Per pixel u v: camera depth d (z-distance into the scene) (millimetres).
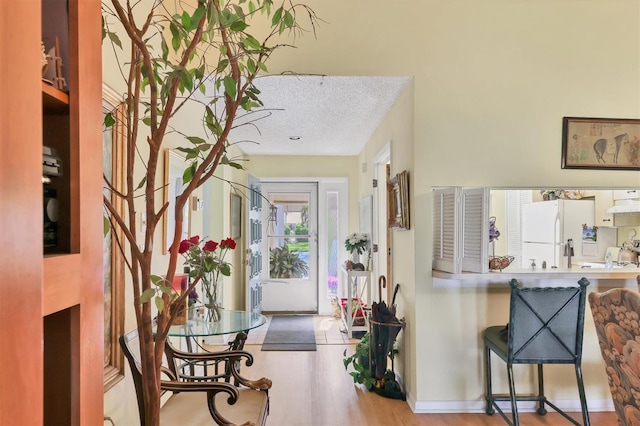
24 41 610
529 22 2861
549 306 2348
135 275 1171
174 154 2666
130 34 1085
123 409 1861
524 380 2811
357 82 2941
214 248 2125
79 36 799
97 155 856
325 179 5797
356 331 4586
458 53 2840
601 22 2879
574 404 2816
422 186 2816
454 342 2795
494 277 2625
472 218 2682
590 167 2852
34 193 631
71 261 757
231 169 4781
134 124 1184
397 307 3379
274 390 3145
